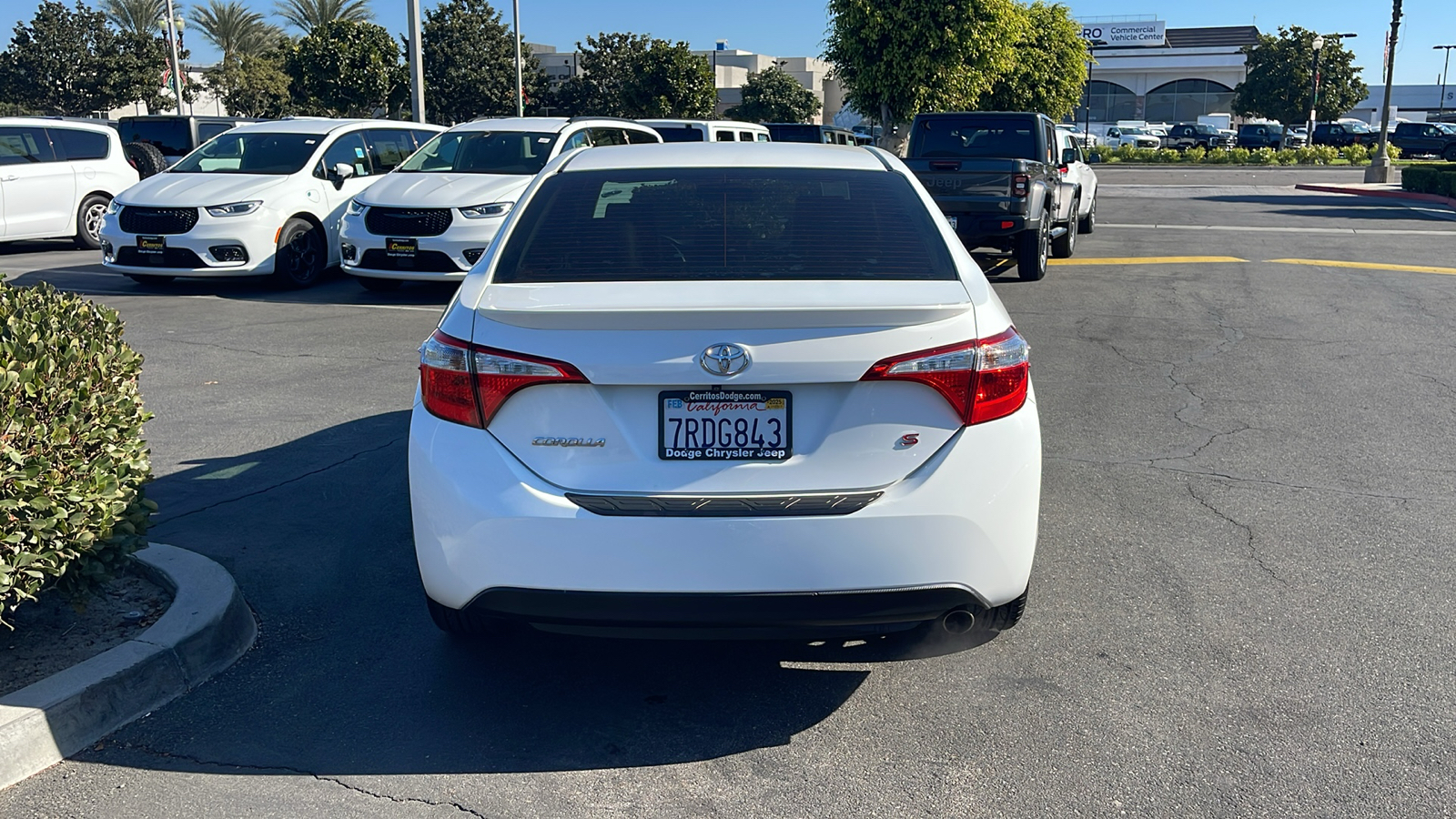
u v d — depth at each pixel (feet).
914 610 9.98
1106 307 35.53
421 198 35.45
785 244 11.48
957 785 9.84
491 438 9.97
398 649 12.37
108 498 11.32
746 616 9.77
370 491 17.43
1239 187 107.14
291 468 18.61
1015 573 10.34
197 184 38.93
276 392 23.88
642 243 11.51
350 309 35.04
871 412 9.84
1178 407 22.98
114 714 10.69
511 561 9.79
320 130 42.27
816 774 10.03
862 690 11.53
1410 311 34.63
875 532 9.68
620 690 11.55
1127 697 11.34
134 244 37.76
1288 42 200.13
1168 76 270.87
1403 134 174.40
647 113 145.48
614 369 9.64
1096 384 24.98
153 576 13.12
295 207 39.09
